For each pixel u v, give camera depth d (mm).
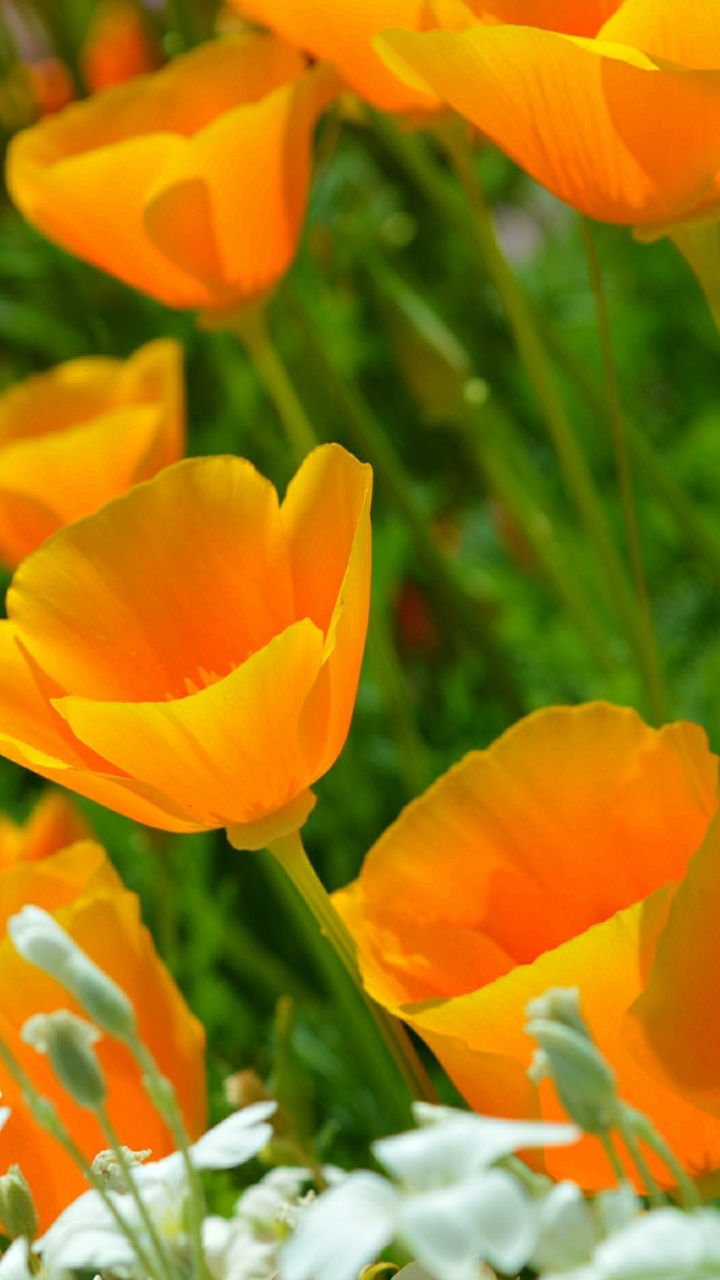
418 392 918
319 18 692
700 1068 600
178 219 742
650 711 738
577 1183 613
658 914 602
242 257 760
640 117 646
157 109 794
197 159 730
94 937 642
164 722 608
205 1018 779
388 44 646
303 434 804
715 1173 611
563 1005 559
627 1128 551
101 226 758
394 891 639
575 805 638
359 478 624
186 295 775
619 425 722
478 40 639
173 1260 571
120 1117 639
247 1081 680
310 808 625
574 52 637
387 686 813
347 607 605
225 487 636
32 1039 562
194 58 792
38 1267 595
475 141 810
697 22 642
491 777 638
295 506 635
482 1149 543
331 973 765
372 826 875
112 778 614
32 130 793
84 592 633
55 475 819
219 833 880
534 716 638
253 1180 717
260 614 638
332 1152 757
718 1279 525
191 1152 586
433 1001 608
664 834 638
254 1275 591
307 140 749
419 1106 554
